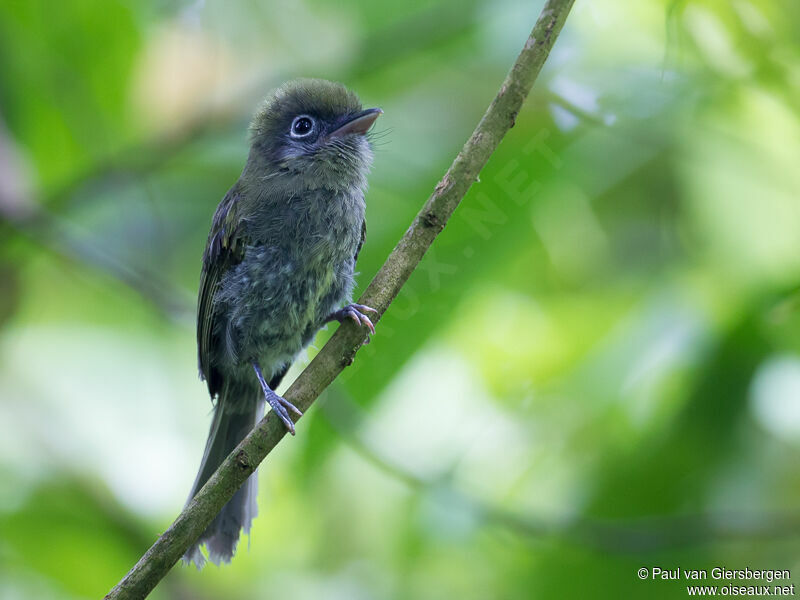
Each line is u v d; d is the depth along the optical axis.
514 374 11.34
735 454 10.08
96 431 12.20
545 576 10.40
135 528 11.74
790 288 9.84
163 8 12.14
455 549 11.06
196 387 12.77
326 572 11.77
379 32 11.49
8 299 12.12
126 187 11.97
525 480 10.88
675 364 10.22
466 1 11.29
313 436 10.59
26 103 12.10
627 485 10.18
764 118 10.55
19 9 11.81
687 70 10.38
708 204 10.80
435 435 11.43
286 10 11.98
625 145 10.99
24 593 11.32
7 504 11.58
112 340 12.70
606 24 10.82
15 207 11.50
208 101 12.04
